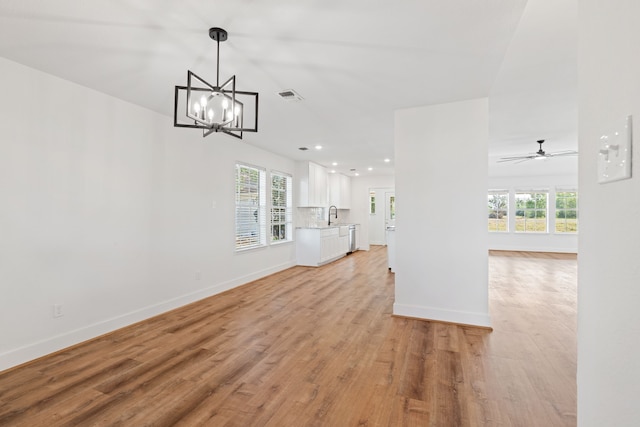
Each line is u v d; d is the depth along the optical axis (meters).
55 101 2.73
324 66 2.55
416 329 3.19
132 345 2.82
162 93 3.11
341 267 6.79
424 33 2.09
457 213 3.35
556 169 8.64
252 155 5.48
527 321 3.42
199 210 4.27
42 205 2.64
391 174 9.65
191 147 4.15
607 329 0.65
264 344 2.83
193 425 1.77
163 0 1.76
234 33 2.09
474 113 3.28
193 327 3.26
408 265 3.54
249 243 5.43
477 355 2.61
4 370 2.37
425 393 2.07
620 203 0.59
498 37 2.13
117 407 1.93
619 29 0.59
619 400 0.60
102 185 3.10
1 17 1.91
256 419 1.82
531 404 1.95
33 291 2.58
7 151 2.43
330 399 2.01
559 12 1.95
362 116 3.84
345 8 1.83
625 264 0.58
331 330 3.17
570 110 3.81
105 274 3.11
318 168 7.62
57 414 1.86
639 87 0.53
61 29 2.04
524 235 9.43
